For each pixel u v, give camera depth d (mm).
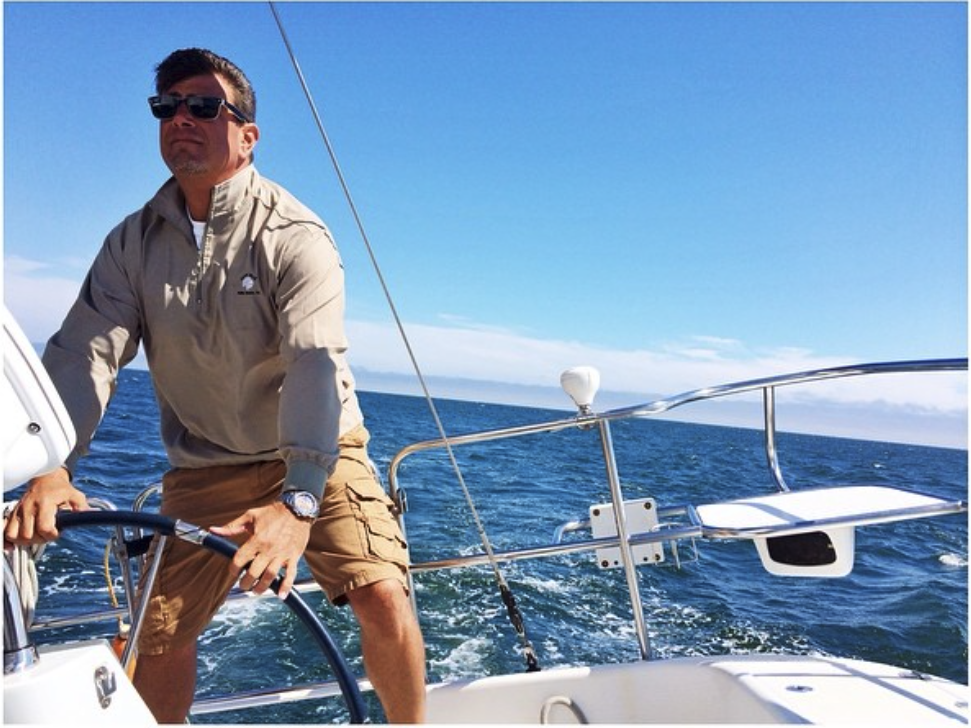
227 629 6375
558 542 2273
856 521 1838
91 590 6887
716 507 2180
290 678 5473
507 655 6215
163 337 1837
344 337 1709
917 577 10359
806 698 1707
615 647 6609
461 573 8672
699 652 6820
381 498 1922
